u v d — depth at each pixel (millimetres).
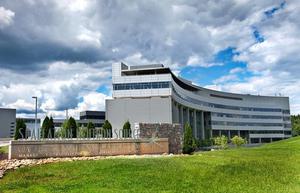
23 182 24594
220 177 25781
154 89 93688
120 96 95375
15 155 33188
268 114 165375
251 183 23672
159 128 48062
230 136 149125
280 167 30047
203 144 118125
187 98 118062
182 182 23859
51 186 22922
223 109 145250
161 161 32250
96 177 25391
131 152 40500
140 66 99375
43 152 34500
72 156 36031
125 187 22297
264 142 162375
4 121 88625
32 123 101750
